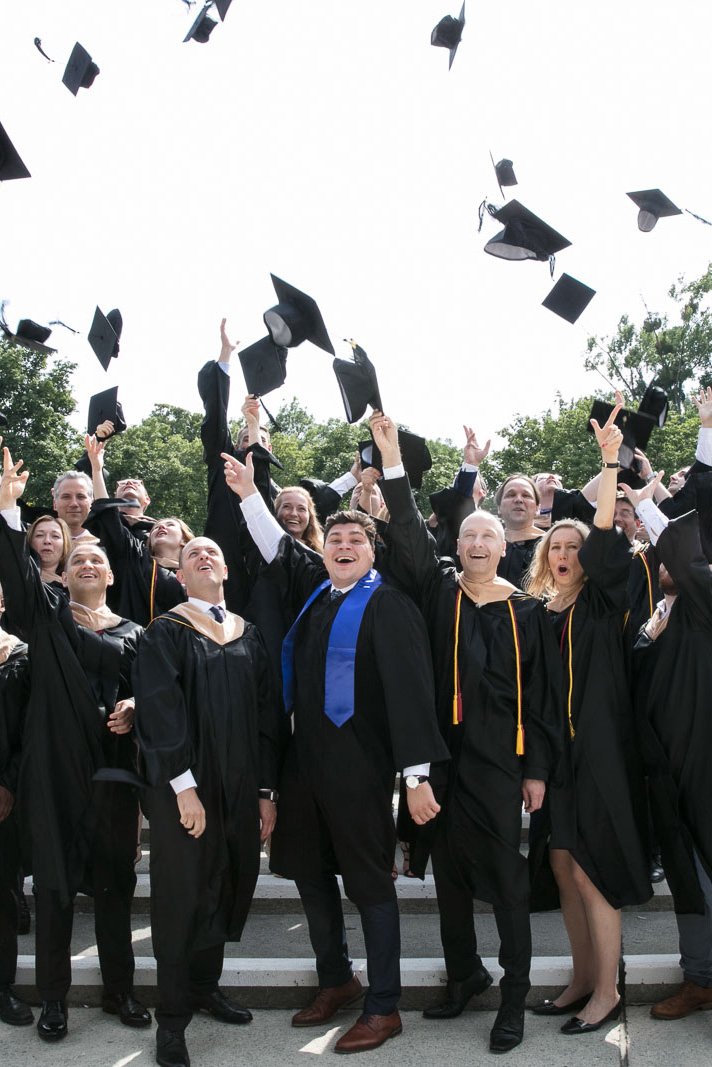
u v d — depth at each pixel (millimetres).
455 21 5785
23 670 4328
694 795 4016
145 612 5637
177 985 3764
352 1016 4133
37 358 29672
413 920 4914
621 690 4172
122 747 4270
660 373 39281
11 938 4180
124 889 4145
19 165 5238
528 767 3992
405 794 4023
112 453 41469
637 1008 4129
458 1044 3863
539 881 4344
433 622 4250
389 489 4191
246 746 4023
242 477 4715
